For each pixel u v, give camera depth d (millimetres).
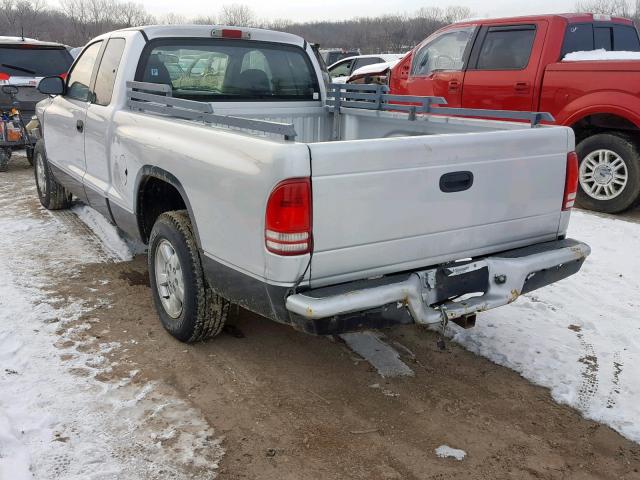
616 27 7758
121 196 4234
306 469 2713
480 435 2986
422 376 3498
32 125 6547
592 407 3197
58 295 4379
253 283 2896
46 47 9445
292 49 5020
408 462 2783
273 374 3471
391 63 11844
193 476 2633
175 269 3652
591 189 7086
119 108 4262
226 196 2965
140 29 4324
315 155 2617
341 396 3279
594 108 6660
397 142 2809
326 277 2783
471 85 7816
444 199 3031
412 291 2885
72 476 2586
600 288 4766
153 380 3348
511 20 7473
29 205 6879
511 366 3604
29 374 3328
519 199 3352
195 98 4559
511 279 3240
